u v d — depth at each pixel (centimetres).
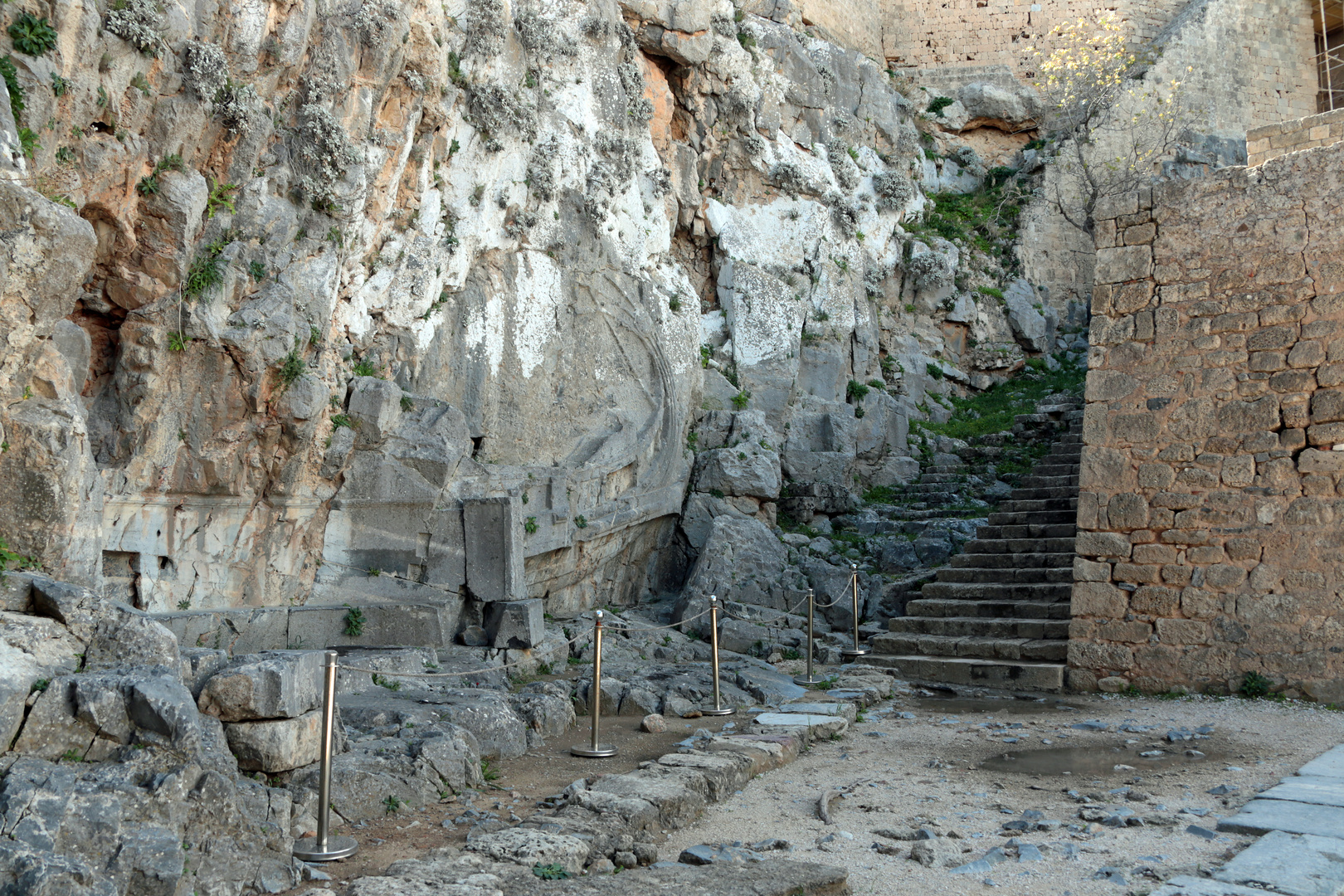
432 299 1019
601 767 637
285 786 491
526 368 1112
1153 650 918
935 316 1838
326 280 847
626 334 1254
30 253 541
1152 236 969
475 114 1036
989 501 1448
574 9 1209
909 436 1641
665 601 1257
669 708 812
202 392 768
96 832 364
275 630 806
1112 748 705
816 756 694
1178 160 2030
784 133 1611
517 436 1098
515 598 932
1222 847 470
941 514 1412
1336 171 881
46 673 418
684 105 1469
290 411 802
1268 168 916
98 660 445
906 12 2270
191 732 411
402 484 912
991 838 501
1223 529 902
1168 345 950
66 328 638
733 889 400
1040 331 1917
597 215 1195
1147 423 952
